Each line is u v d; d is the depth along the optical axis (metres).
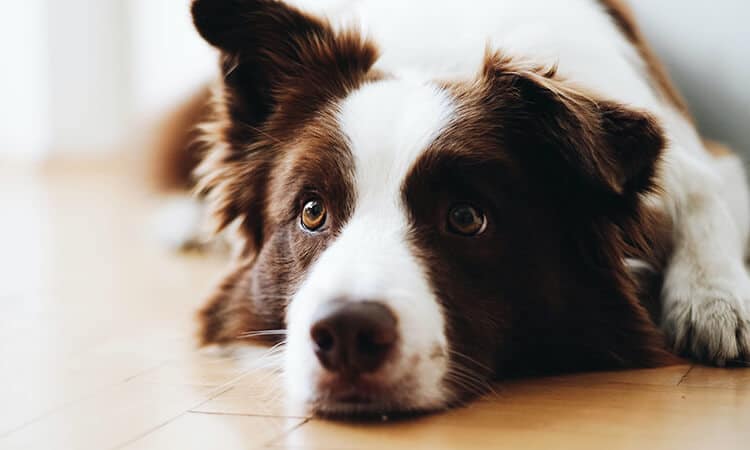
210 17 0.50
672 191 0.53
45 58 1.73
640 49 0.64
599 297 0.48
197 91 1.04
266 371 0.48
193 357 0.52
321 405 0.40
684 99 0.72
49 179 1.64
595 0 0.64
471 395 0.42
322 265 0.42
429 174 0.43
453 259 0.43
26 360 0.52
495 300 0.44
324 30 0.52
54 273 0.83
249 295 0.52
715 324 0.49
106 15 1.74
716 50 0.71
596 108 0.44
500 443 0.36
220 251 0.92
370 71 0.51
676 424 0.37
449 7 0.58
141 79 1.62
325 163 0.45
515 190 0.45
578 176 0.45
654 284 0.53
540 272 0.45
